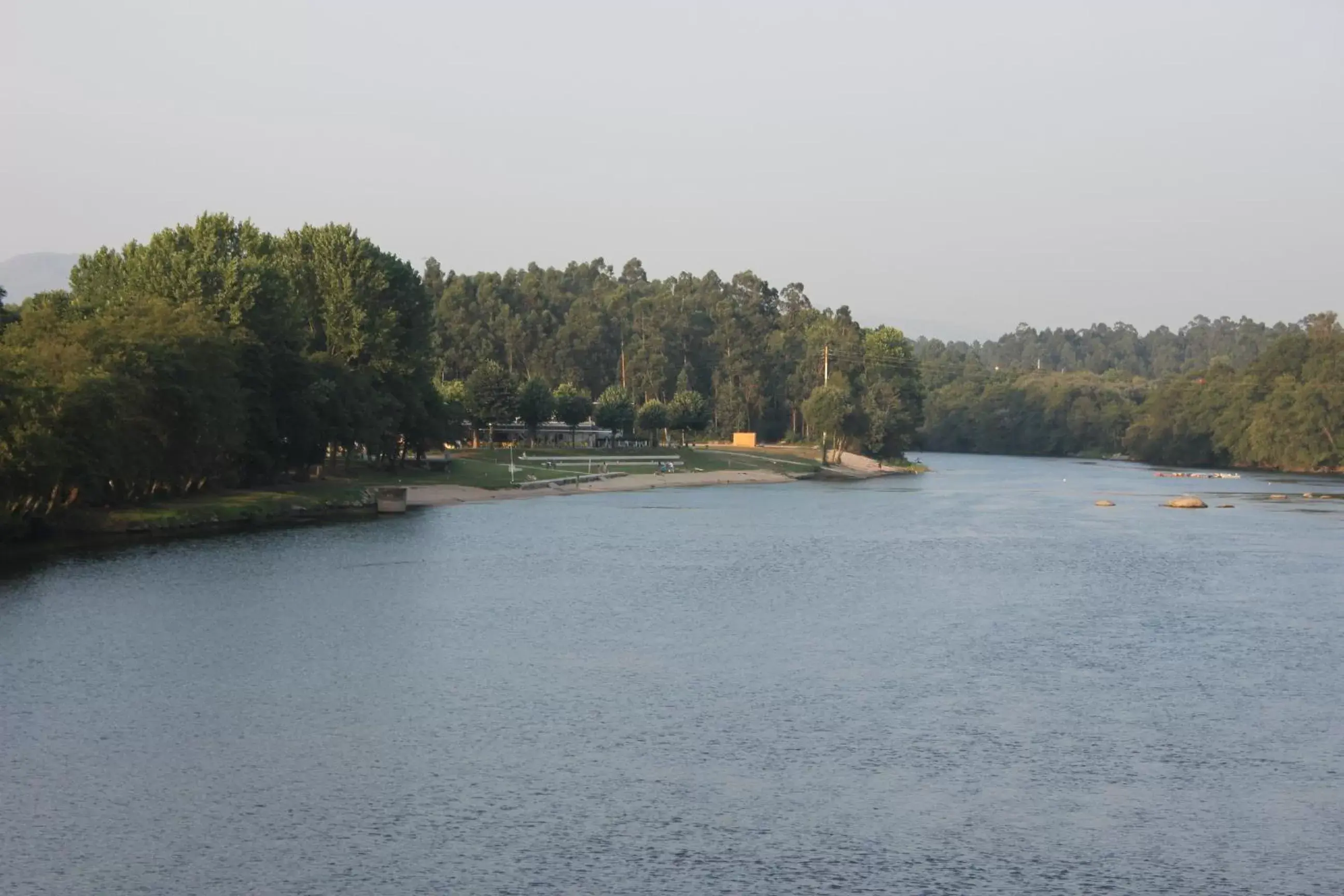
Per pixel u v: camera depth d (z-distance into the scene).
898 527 123.06
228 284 127.88
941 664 55.75
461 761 40.94
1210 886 31.30
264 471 130.75
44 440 89.38
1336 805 37.19
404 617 67.00
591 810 36.28
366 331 153.38
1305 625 65.50
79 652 56.69
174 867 31.97
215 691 49.91
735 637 61.88
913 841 34.12
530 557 94.50
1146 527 123.25
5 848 33.22
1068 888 31.06
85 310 121.94
